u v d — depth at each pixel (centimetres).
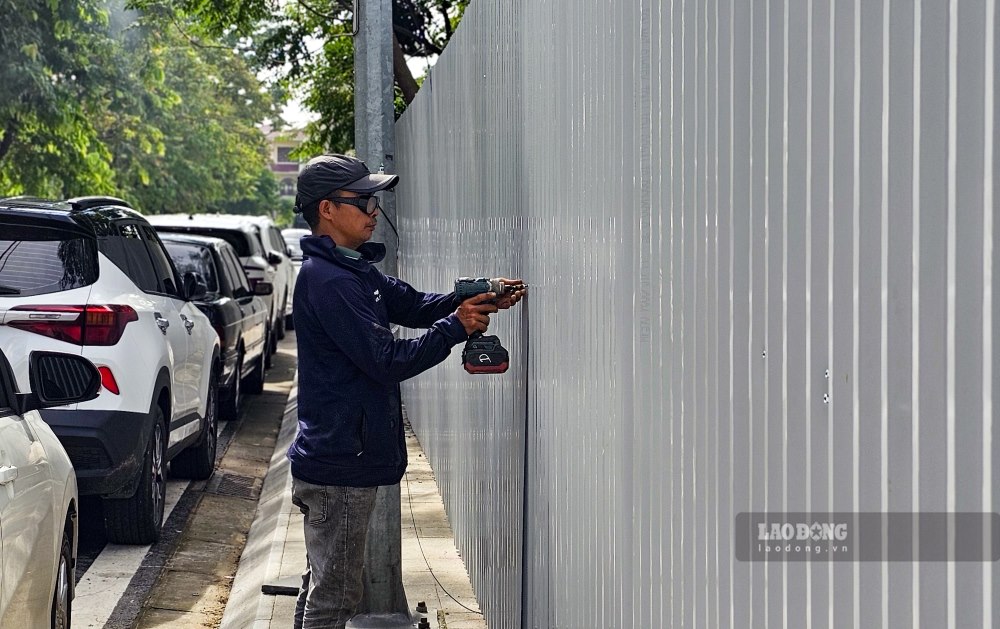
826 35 184
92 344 725
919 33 156
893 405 164
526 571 454
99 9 2081
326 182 405
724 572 235
